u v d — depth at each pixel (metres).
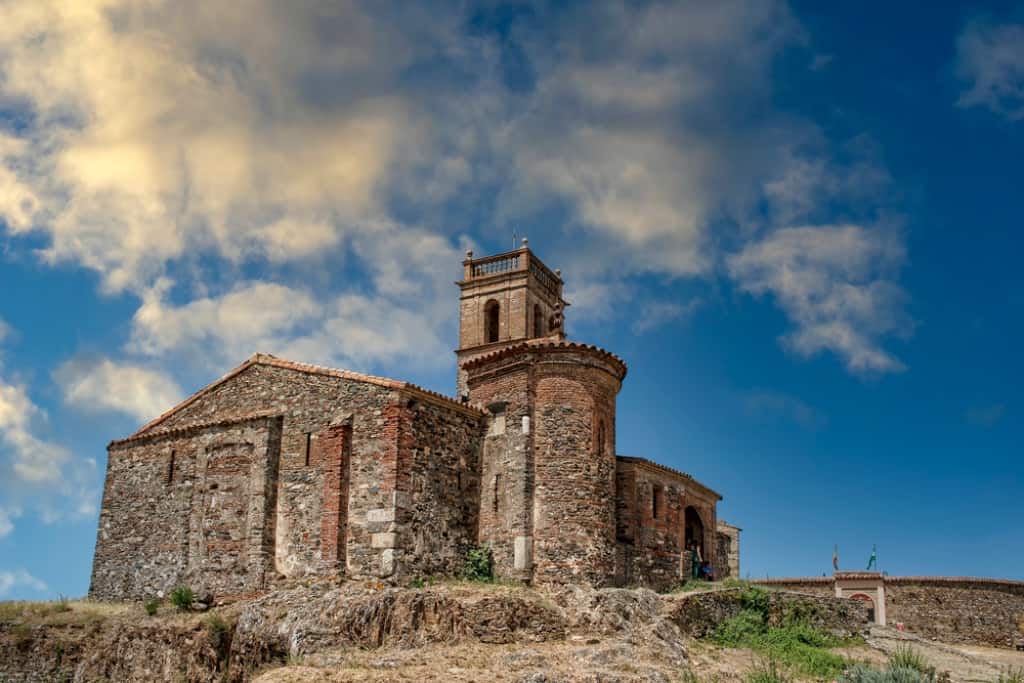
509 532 33.50
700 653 29.80
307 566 31.78
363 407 32.69
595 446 34.88
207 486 34.97
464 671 24.42
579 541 33.25
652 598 31.80
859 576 50.44
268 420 34.12
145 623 31.59
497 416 35.47
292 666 25.56
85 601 36.81
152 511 36.62
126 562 36.78
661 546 41.50
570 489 33.72
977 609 48.28
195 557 34.28
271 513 33.19
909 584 49.41
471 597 28.77
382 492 31.27
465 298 57.06
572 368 35.06
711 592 34.25
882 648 35.97
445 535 32.81
